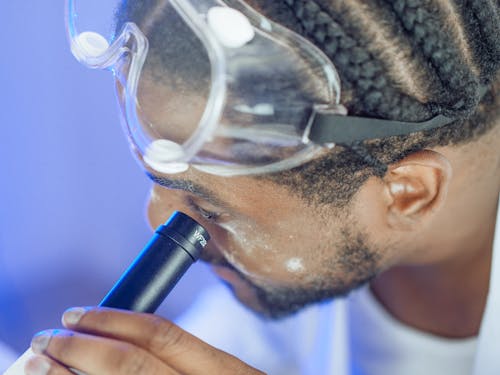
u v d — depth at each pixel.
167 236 0.71
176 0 0.65
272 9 0.67
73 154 1.42
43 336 0.69
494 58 0.73
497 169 0.81
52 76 1.39
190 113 0.65
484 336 0.86
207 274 1.31
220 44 0.64
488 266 0.88
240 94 0.64
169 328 0.69
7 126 1.41
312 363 0.97
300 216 0.73
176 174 0.70
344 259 0.77
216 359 0.71
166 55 0.65
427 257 0.86
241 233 0.75
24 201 1.41
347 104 0.68
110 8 0.71
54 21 1.38
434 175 0.74
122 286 0.71
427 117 0.70
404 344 0.93
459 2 0.70
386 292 0.93
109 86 1.39
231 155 0.66
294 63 0.65
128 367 0.67
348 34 0.67
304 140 0.66
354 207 0.74
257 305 0.83
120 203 1.41
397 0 0.67
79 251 1.41
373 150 0.70
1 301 1.37
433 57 0.69
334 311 0.94
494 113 0.76
